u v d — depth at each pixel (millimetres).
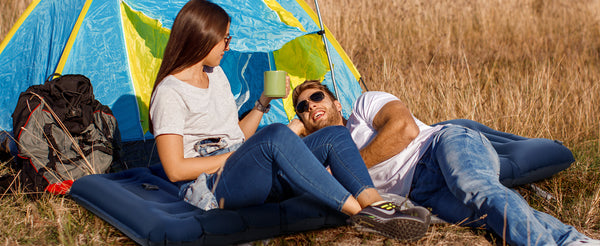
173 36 2467
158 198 2516
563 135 4188
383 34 7895
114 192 2539
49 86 3121
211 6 2479
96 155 3137
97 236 2502
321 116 2941
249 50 3311
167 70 2484
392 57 6934
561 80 5941
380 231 2232
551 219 2389
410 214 2283
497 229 2297
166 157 2336
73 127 3084
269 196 2449
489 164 2518
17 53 3852
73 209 2775
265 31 3521
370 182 2275
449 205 2611
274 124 2219
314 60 4090
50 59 3668
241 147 2264
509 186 2988
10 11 7648
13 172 3211
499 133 3680
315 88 3004
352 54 7008
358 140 2871
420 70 6312
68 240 2439
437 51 7234
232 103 2764
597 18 9523
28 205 2768
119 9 3740
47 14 3898
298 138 2201
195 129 2539
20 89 3766
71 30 3594
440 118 4641
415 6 9148
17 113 3057
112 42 3736
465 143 2584
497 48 7809
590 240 2236
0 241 2438
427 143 2768
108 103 3703
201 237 2129
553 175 3365
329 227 2465
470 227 2564
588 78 6184
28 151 2979
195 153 2559
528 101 4773
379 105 2803
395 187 2814
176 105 2398
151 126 2525
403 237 2197
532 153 3096
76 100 3119
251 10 3750
